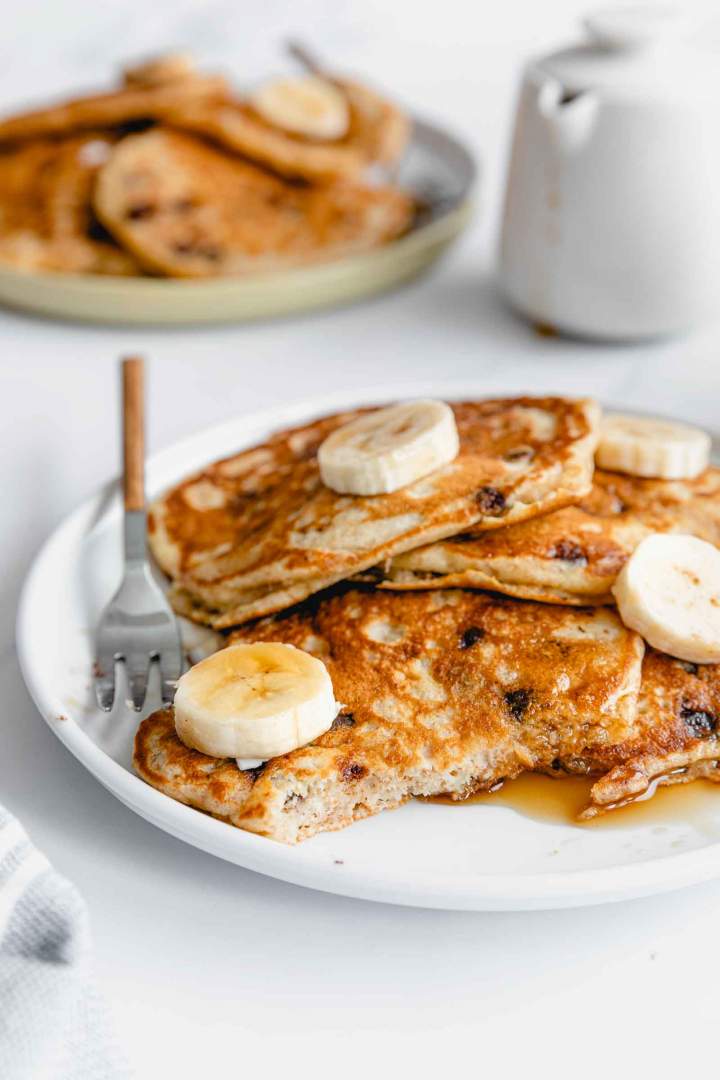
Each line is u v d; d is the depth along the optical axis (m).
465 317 0.70
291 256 0.69
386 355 0.67
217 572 0.52
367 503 0.50
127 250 0.69
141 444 0.56
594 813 0.46
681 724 0.47
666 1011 0.43
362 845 0.46
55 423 0.63
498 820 0.46
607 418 0.55
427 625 0.49
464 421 0.53
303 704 0.46
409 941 0.45
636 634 0.49
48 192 0.71
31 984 0.41
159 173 0.70
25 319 0.70
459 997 0.44
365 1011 0.43
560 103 0.64
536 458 0.51
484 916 0.45
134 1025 0.43
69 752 0.49
